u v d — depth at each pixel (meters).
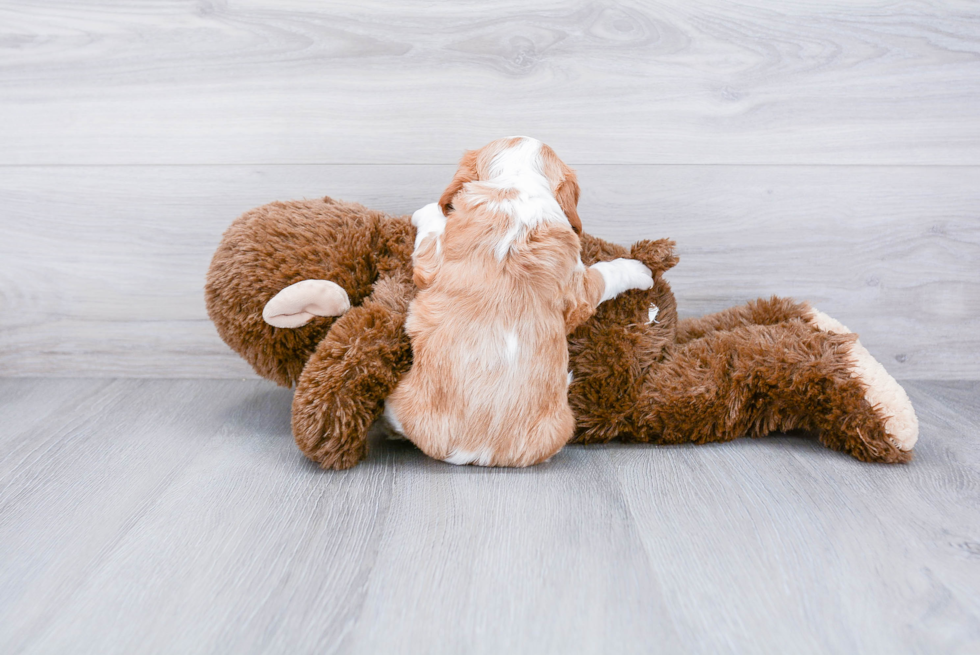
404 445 1.55
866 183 1.89
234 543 1.13
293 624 0.94
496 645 0.90
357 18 1.75
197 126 1.81
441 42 1.77
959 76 1.83
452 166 1.84
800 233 1.91
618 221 1.89
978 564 1.11
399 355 1.40
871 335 2.00
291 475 1.38
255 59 1.77
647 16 1.77
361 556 1.10
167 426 1.64
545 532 1.17
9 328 1.92
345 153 1.83
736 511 1.26
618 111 1.82
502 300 1.32
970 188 1.90
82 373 1.96
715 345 1.59
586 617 0.96
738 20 1.78
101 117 1.79
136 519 1.20
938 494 1.34
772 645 0.91
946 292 1.97
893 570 1.09
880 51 1.81
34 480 1.35
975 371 2.03
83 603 0.98
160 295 1.91
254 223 1.55
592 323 1.58
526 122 1.82
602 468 1.44
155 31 1.75
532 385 1.35
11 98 1.78
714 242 1.91
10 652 0.88
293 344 1.51
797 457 1.51
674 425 1.55
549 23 1.76
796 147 1.86
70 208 1.85
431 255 1.42
